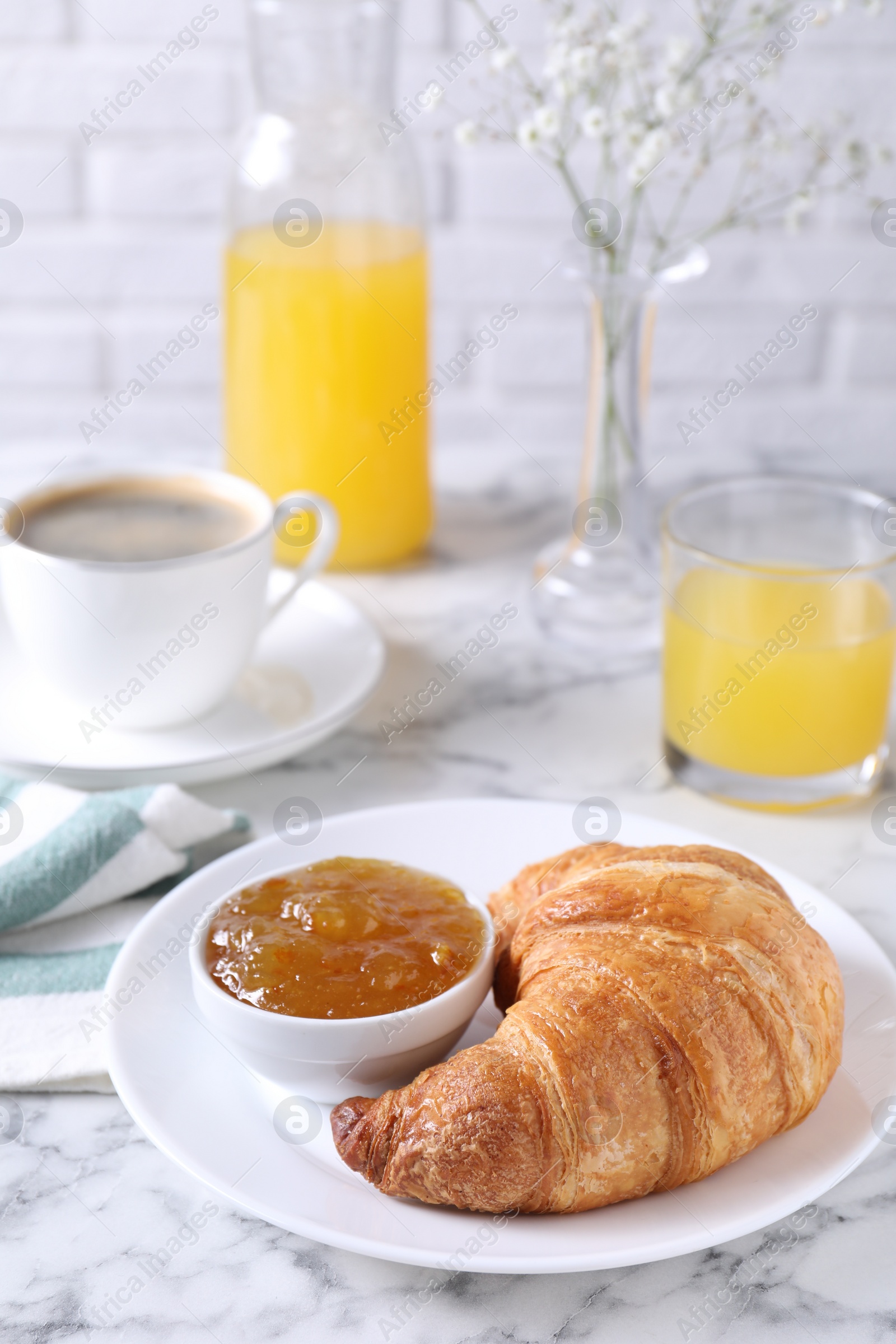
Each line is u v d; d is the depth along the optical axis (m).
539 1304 0.69
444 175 1.16
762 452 1.21
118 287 1.20
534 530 1.07
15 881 0.78
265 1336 0.69
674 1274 0.70
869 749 0.86
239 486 0.91
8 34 1.13
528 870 0.77
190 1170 0.69
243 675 0.91
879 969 0.76
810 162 1.15
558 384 1.22
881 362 1.22
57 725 0.88
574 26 0.92
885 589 0.85
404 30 1.12
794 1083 0.70
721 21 0.95
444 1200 0.69
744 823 0.86
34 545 0.87
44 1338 0.68
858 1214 0.72
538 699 0.93
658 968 0.70
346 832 0.82
